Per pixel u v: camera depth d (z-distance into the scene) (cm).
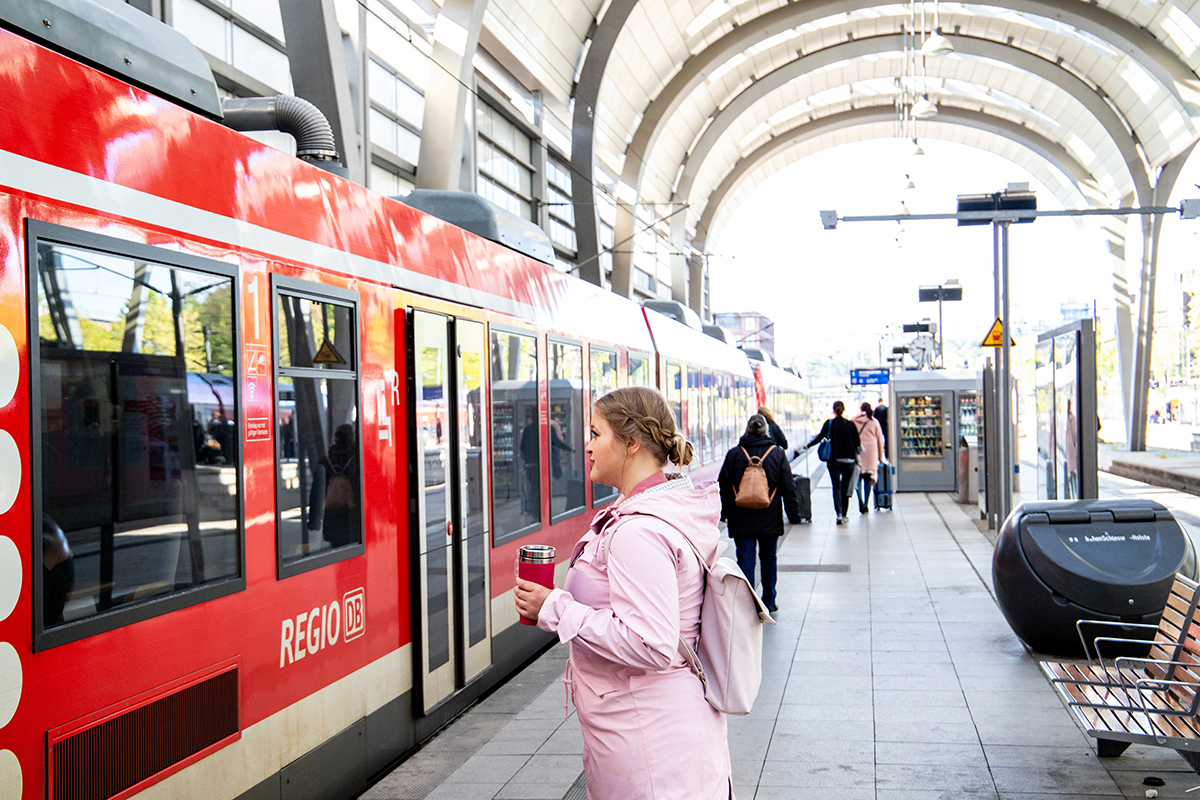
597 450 258
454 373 614
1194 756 443
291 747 425
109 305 332
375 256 530
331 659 461
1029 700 605
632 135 3478
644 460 257
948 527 1505
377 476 517
